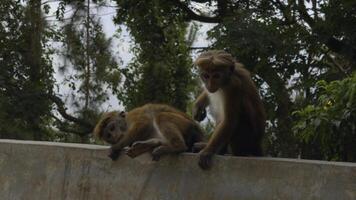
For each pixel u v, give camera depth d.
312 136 9.31
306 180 5.58
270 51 18.94
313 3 19.52
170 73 24.23
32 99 24.47
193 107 6.83
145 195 6.33
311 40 19.39
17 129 24.22
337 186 5.44
